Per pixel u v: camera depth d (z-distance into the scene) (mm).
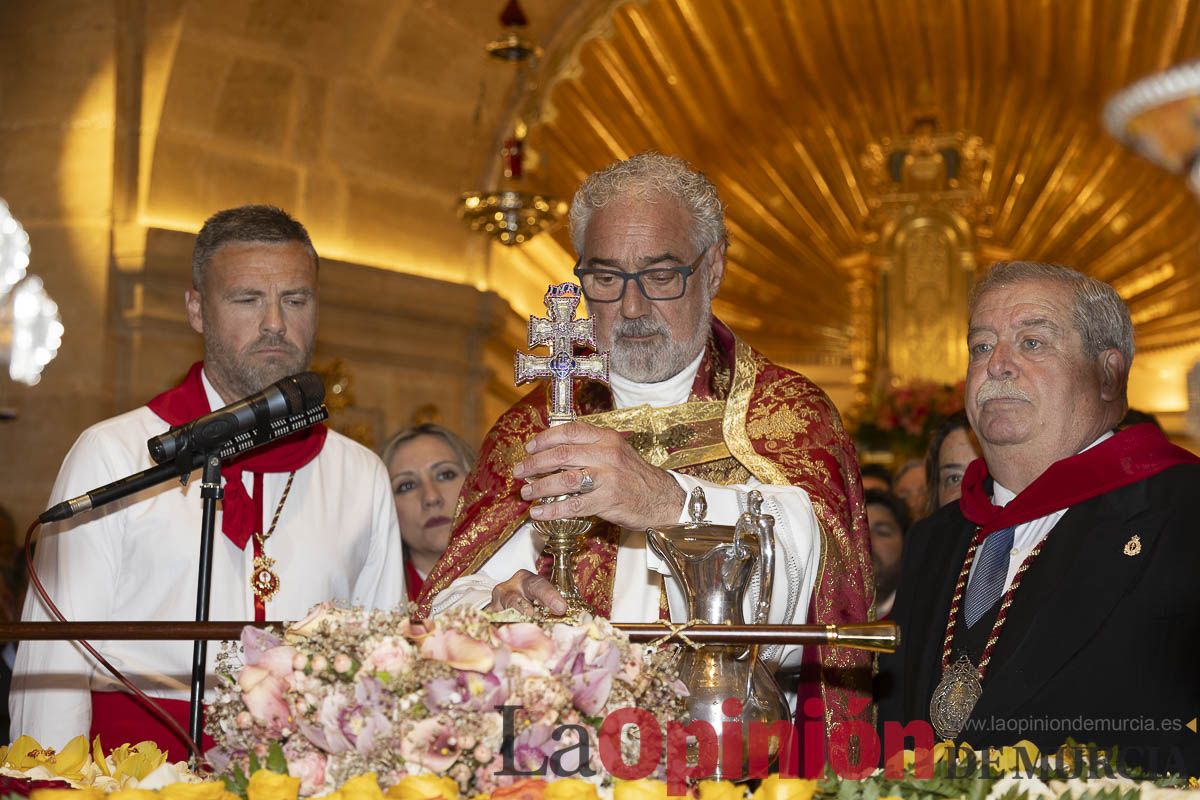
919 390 9266
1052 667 3457
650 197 3615
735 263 14750
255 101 10148
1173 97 2600
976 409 3848
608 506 3029
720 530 2834
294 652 2410
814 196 14680
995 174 14414
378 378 10906
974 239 13789
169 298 9602
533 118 11672
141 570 4141
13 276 9609
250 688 2402
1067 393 3762
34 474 9336
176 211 9805
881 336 13812
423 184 11367
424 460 5895
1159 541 3504
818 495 3611
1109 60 13523
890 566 6184
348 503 4457
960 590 3830
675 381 3844
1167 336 13797
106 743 4000
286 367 4219
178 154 9797
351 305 10617
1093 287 3844
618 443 3057
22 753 2889
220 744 2510
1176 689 3361
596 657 2428
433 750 2344
